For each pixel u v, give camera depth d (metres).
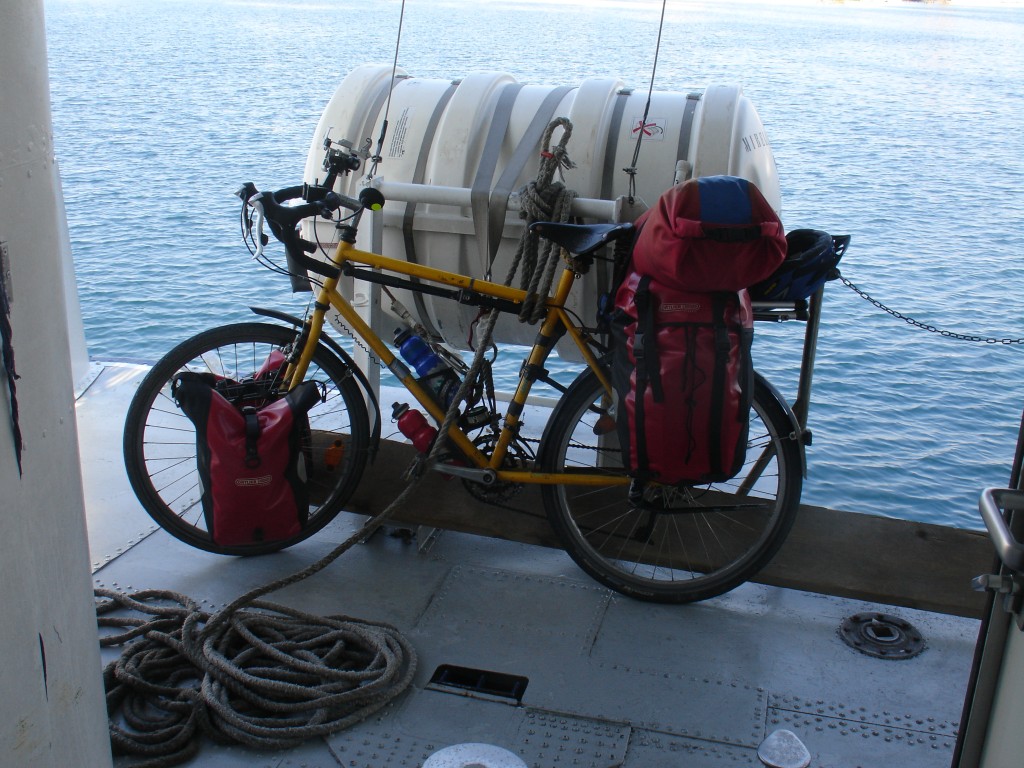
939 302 14.13
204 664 2.32
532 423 3.94
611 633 2.56
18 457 1.11
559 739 2.19
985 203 21.75
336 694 2.23
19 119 1.07
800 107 39.78
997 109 41.69
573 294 2.86
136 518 3.11
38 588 1.16
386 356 2.74
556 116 2.85
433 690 2.34
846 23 108.25
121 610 2.62
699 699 2.32
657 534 2.79
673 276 2.19
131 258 15.52
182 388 2.65
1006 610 1.23
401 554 2.91
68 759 1.26
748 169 2.75
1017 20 128.88
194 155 25.14
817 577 2.63
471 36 67.62
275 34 68.94
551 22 85.94
